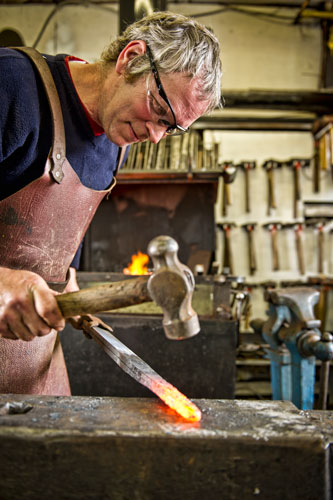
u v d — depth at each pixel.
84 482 0.71
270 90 4.84
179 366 2.25
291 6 5.17
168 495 0.71
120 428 0.73
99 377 2.29
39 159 1.14
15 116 1.06
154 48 1.08
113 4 5.12
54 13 5.12
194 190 3.60
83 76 1.22
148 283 0.76
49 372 1.36
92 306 0.84
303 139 5.10
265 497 0.71
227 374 2.24
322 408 2.05
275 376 2.37
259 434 0.71
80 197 1.26
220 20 5.18
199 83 1.11
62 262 1.34
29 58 1.14
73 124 1.21
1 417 0.76
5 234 1.16
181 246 3.62
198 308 2.38
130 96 1.13
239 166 5.07
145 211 3.63
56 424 0.73
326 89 5.09
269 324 2.36
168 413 0.81
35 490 0.71
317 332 2.14
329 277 4.75
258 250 5.05
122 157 1.50
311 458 0.70
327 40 5.10
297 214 5.02
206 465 0.70
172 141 3.61
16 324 0.87
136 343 2.27
